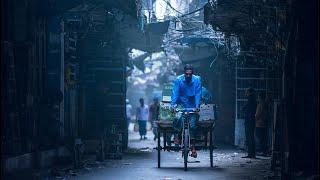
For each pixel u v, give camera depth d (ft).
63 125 58.75
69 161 53.88
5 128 41.37
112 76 78.33
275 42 50.62
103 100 76.79
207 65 103.81
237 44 73.92
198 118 51.37
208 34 85.71
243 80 78.23
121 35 77.61
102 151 60.64
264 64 67.46
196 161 58.95
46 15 49.75
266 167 53.72
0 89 39.81
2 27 40.83
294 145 37.65
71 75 65.92
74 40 66.90
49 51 56.70
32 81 47.62
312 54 36.63
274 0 47.16
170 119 52.21
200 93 51.83
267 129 67.21
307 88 36.99
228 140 91.04
